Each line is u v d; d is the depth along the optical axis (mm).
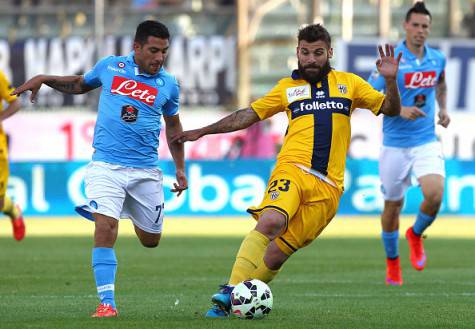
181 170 30766
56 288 36438
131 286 37438
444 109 41312
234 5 106000
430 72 40406
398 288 37219
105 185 28250
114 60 29125
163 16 100688
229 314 27359
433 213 40156
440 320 27578
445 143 88938
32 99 29203
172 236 65000
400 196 39656
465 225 76375
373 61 88125
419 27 40219
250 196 82062
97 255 27766
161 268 44844
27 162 82375
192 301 32312
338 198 28141
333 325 26094
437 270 45125
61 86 29344
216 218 81875
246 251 26719
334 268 45562
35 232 68875
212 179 81875
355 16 104938
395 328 25812
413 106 40219
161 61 28625
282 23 105875
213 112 93625
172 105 29781
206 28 100812
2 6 109438
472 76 89375
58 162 82562
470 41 89250
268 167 81938
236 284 26953
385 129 40562
